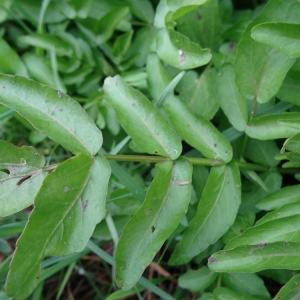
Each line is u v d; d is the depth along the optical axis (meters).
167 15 0.23
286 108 0.24
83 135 0.19
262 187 0.24
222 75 0.23
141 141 0.21
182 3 0.23
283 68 0.22
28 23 0.30
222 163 0.22
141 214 0.20
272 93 0.22
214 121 0.27
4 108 0.26
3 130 0.29
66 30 0.29
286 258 0.19
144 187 0.24
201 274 0.23
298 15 0.21
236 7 0.29
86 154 0.19
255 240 0.20
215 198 0.22
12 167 0.19
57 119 0.19
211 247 0.24
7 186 0.19
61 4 0.27
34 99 0.19
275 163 0.24
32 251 0.18
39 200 0.18
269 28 0.20
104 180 0.19
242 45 0.22
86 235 0.19
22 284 0.18
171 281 0.27
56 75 0.27
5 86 0.19
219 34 0.26
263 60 0.22
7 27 0.29
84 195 0.19
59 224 0.18
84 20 0.27
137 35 0.27
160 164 0.20
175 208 0.20
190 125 0.22
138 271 0.20
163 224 0.20
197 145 0.22
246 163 0.24
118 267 0.20
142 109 0.21
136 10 0.27
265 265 0.19
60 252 0.18
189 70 0.26
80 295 0.29
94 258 0.28
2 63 0.27
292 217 0.20
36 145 0.29
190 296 0.26
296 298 0.19
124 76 0.27
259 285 0.22
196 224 0.22
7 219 0.26
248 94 0.22
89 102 0.27
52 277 0.29
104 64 0.28
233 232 0.23
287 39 0.20
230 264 0.19
